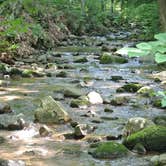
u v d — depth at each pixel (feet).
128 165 14.83
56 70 37.11
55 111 20.66
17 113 21.95
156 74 36.35
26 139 17.83
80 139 17.87
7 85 29.71
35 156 15.69
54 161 15.19
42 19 59.21
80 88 29.27
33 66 38.09
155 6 58.49
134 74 36.40
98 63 42.22
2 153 16.01
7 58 38.83
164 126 18.45
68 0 79.46
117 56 44.88
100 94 27.32
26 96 26.14
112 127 19.52
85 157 15.64
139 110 23.11
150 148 16.31
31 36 48.32
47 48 51.24
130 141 16.62
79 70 37.60
